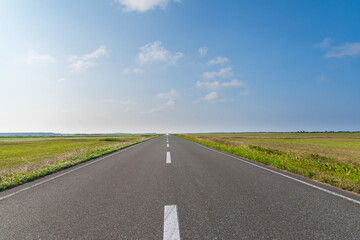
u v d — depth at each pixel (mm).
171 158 9719
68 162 8461
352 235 2373
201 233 2418
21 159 12852
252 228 2545
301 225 2633
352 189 4316
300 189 4387
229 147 15484
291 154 12281
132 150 14398
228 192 4148
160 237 2340
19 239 2346
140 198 3787
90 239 2324
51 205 3479
